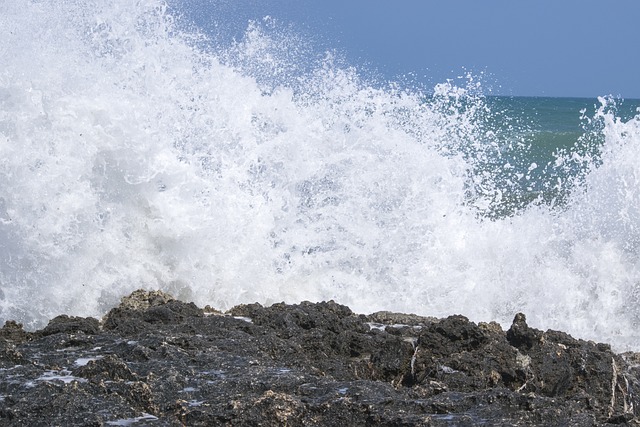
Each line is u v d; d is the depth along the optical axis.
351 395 15.36
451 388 17.58
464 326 20.47
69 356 18.30
